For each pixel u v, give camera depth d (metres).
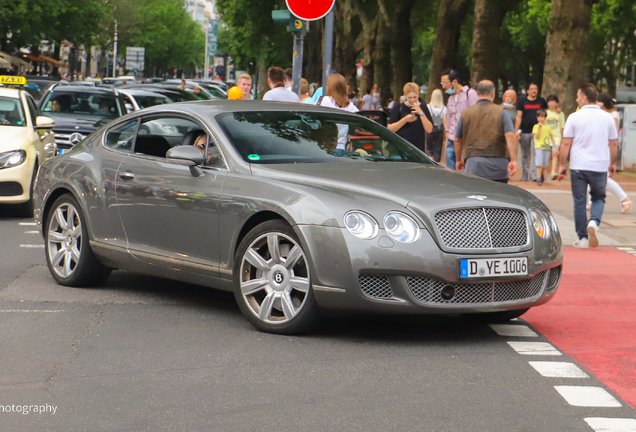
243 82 16.28
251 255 6.85
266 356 6.15
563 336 7.08
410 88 14.91
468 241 6.43
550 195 17.42
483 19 29.81
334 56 59.12
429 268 6.29
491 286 6.55
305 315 6.58
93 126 18.72
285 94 13.47
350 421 4.80
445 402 5.19
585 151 11.76
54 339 6.54
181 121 7.89
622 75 76.19
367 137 8.00
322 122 7.98
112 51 98.88
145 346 6.38
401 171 7.16
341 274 6.33
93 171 8.38
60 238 8.72
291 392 5.32
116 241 8.12
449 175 7.23
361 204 6.41
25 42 63.94
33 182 13.85
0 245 11.15
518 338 6.94
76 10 65.62
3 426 4.67
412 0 42.00
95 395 5.21
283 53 56.97
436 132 17.86
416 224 6.34
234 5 55.62
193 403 5.08
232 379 5.58
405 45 42.59
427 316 7.65
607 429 4.76
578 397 5.36
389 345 6.55
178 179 7.52
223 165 7.27
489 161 10.88
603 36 58.12
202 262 7.29
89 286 8.63
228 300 8.11
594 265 10.58
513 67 84.75
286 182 6.82
